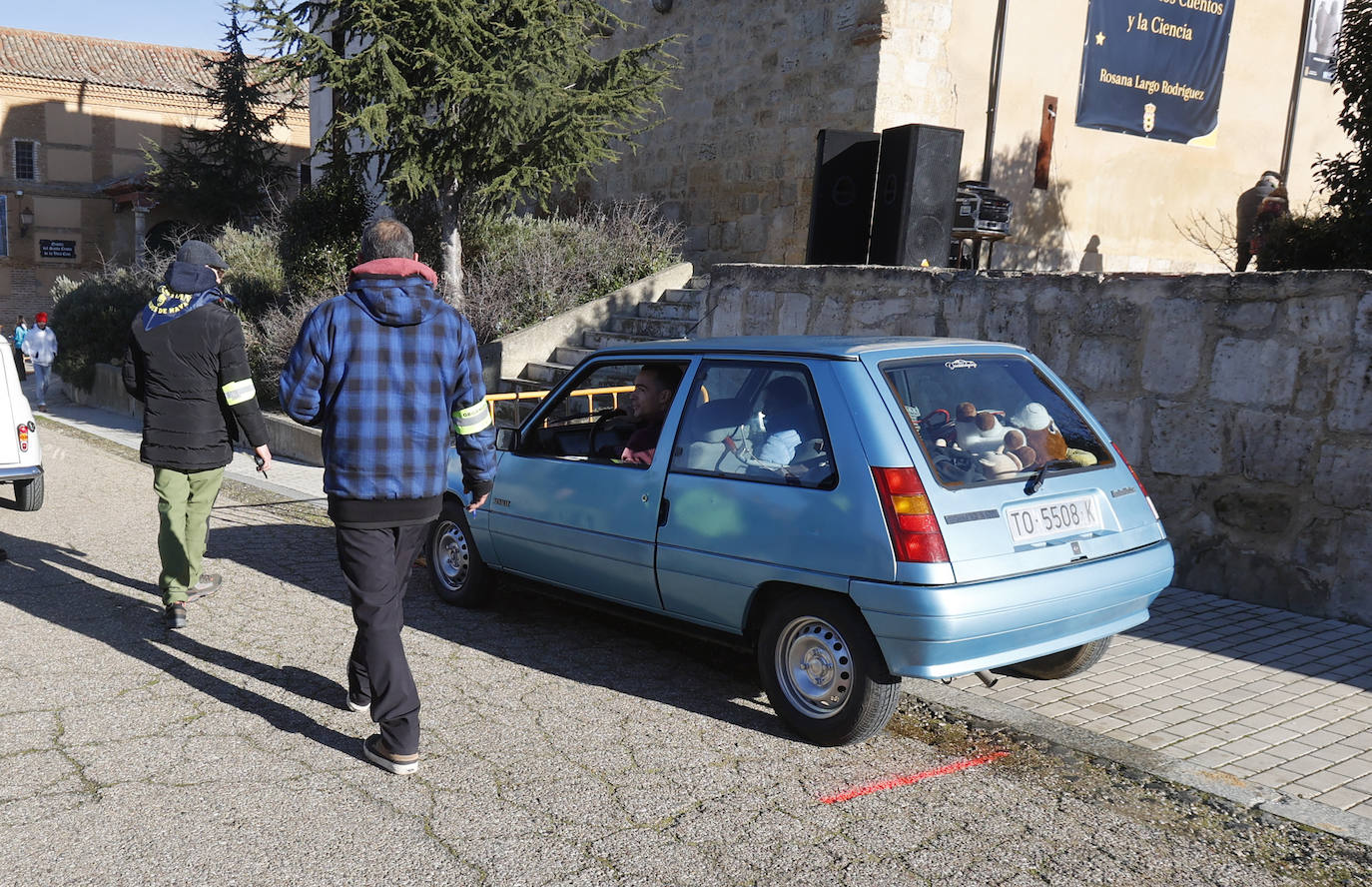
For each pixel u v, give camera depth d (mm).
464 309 13508
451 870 3039
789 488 3998
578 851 3166
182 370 5062
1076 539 3998
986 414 4156
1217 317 6125
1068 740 4082
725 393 4434
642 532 4523
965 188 11633
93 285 23312
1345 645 5332
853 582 3734
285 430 12328
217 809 3363
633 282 14070
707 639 4488
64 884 2900
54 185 42469
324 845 3158
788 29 14242
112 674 4543
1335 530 5742
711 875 3049
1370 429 5574
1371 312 5520
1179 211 15539
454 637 5266
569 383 5293
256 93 30094
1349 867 3186
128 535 7434
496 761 3801
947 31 13234
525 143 12836
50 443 13320
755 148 14930
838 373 4016
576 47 13023
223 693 4371
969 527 3713
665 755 3898
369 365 3580
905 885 3021
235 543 7227
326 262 15820
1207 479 6250
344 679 4586
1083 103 14375
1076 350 6766
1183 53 15031
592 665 4914
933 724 4270
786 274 8500
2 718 4023
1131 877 3105
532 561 5180
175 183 30234
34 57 42156
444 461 3754
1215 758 3936
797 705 4082
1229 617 5809
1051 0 13891
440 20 11750
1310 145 16469
